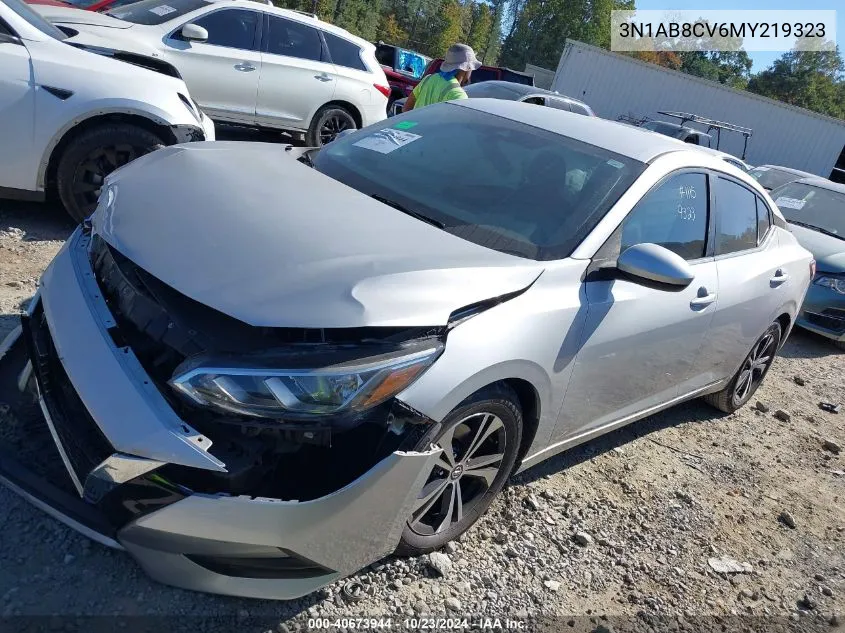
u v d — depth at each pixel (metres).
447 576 2.80
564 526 3.36
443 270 2.52
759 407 5.48
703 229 3.87
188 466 2.07
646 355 3.44
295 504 2.15
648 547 3.42
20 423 2.66
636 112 26.56
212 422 2.13
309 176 3.17
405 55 19.03
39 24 5.07
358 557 2.41
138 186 2.82
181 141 5.18
